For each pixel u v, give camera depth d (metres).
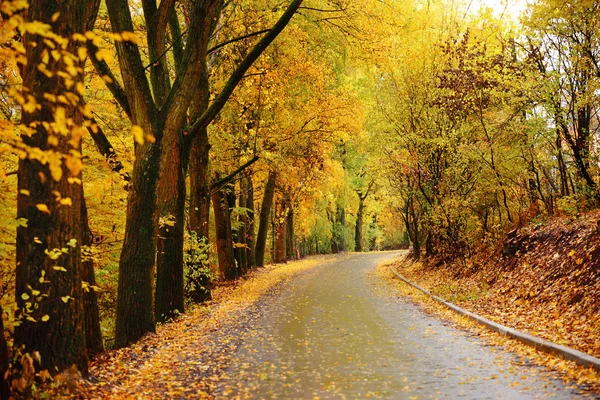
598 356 8.39
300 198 44.66
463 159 22.02
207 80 21.09
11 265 8.82
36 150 5.02
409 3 22.73
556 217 18.72
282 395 7.53
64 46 4.71
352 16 19.62
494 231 22.72
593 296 11.48
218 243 29.30
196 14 12.81
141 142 4.75
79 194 7.82
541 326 11.49
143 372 9.07
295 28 22.45
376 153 30.98
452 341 11.35
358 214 70.25
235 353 10.77
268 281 29.39
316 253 66.88
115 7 12.34
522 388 7.33
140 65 12.50
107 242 14.67
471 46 22.17
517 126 18.44
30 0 7.11
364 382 8.12
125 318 12.65
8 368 6.16
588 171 16.88
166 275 16.70
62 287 7.63
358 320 15.01
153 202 12.77
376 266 40.12
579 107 16.34
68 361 7.64
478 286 19.09
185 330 13.95
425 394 7.29
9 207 8.77
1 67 8.48
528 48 18.61
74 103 4.94
